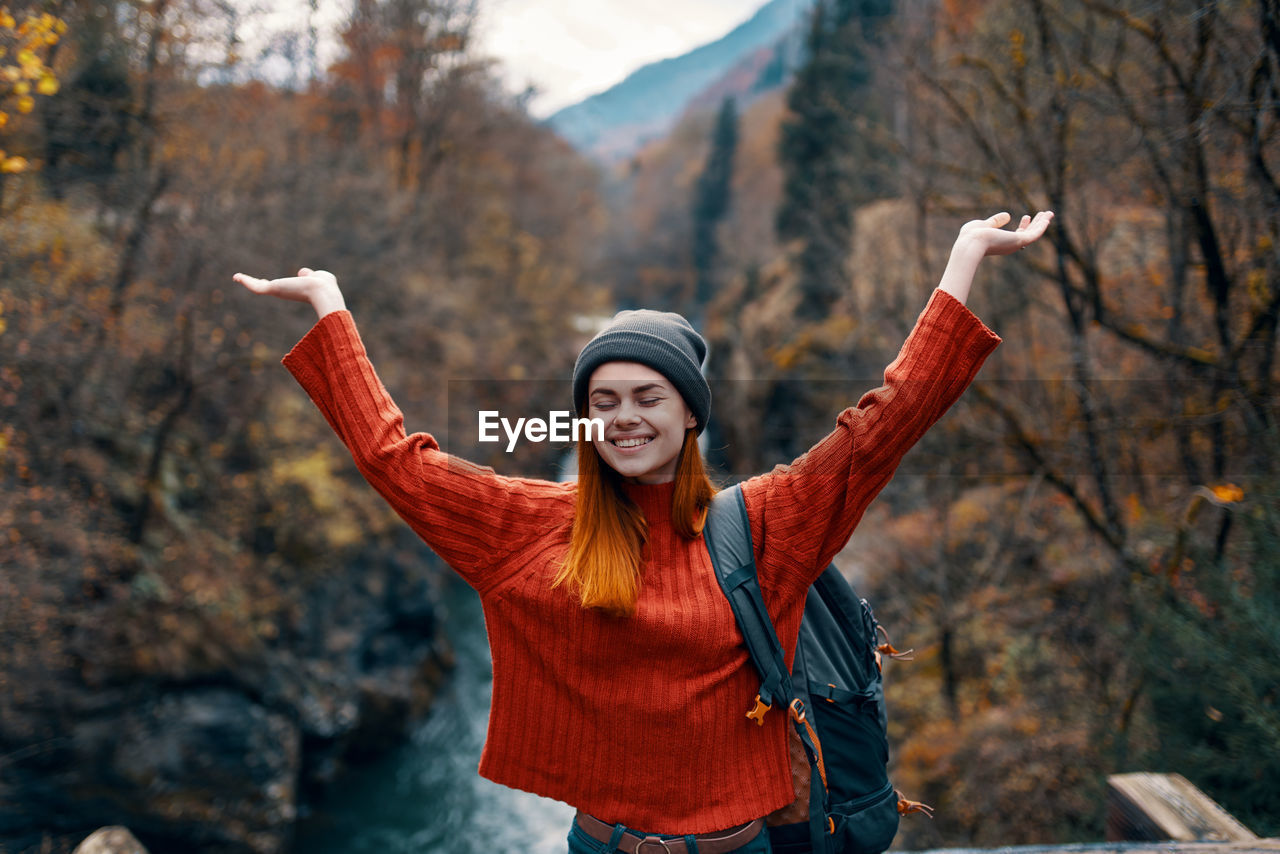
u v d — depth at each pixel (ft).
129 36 31.58
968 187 26.61
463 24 82.84
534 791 4.63
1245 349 18.07
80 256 32.48
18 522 28.60
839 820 4.92
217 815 33.91
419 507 4.55
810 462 4.58
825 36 83.20
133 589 34.09
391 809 43.52
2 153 19.75
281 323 39.93
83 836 30.19
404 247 57.00
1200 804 8.18
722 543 4.52
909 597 34.53
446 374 62.23
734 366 84.69
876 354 38.52
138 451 38.42
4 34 20.21
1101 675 22.21
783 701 4.53
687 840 4.43
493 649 4.69
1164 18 17.52
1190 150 18.19
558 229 127.03
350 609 49.32
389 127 83.41
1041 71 21.49
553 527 4.58
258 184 41.47
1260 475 15.89
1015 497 31.01
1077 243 24.16
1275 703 12.99
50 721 29.40
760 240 128.57
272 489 47.24
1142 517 23.15
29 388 29.30
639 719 4.39
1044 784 22.12
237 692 36.94
